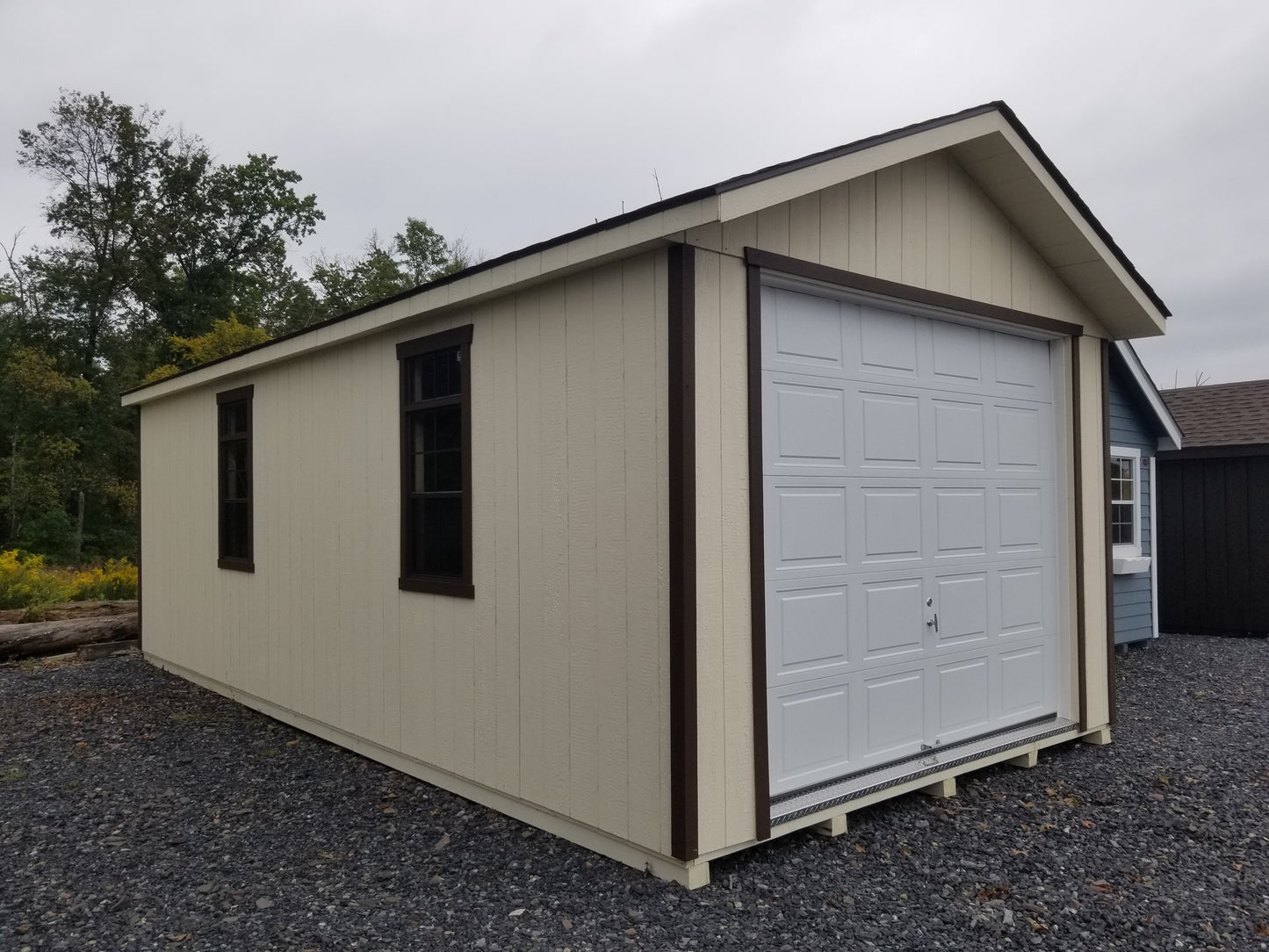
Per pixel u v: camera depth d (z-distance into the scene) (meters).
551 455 4.56
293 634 6.94
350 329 5.96
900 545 5.07
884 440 5.01
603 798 4.23
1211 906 3.74
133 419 26.31
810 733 4.54
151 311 30.11
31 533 22.09
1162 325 6.32
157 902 3.87
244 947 3.44
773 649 4.37
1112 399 10.27
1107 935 3.49
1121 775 5.50
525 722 4.72
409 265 35.16
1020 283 5.78
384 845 4.51
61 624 10.33
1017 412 5.95
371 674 6.00
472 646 5.09
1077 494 6.15
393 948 3.41
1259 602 11.20
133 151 29.70
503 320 4.89
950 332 5.48
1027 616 5.94
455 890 3.93
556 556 4.52
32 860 4.40
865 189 4.77
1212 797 5.12
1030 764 5.65
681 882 3.88
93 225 28.52
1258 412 11.98
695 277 3.93
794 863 4.12
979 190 5.50
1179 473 11.90
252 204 32.88
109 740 6.72
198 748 6.46
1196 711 7.36
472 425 5.10
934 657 5.26
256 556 7.47
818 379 4.67
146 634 9.91
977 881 3.96
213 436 8.26
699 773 3.86
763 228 4.23
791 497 4.50
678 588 3.86
